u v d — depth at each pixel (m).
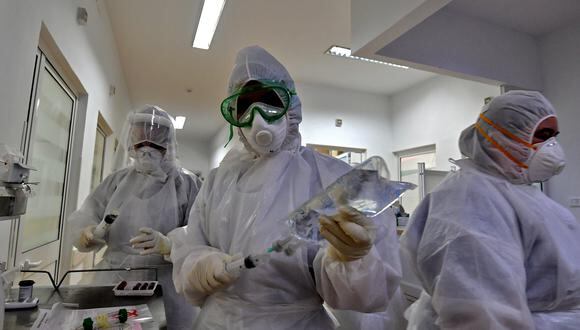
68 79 2.34
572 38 2.99
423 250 0.94
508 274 0.78
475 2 2.78
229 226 0.94
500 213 0.89
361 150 5.36
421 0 2.02
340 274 0.74
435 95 4.73
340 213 0.66
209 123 7.43
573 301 0.88
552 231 0.91
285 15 3.32
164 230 1.76
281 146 1.01
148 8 3.26
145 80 5.03
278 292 0.86
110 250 1.74
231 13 3.29
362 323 1.06
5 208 1.04
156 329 0.93
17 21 1.33
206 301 0.95
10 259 1.59
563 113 3.00
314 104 5.07
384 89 5.29
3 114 1.25
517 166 1.06
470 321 0.76
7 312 1.03
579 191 2.83
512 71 3.06
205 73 4.74
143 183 1.82
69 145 2.55
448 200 0.95
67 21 2.01
